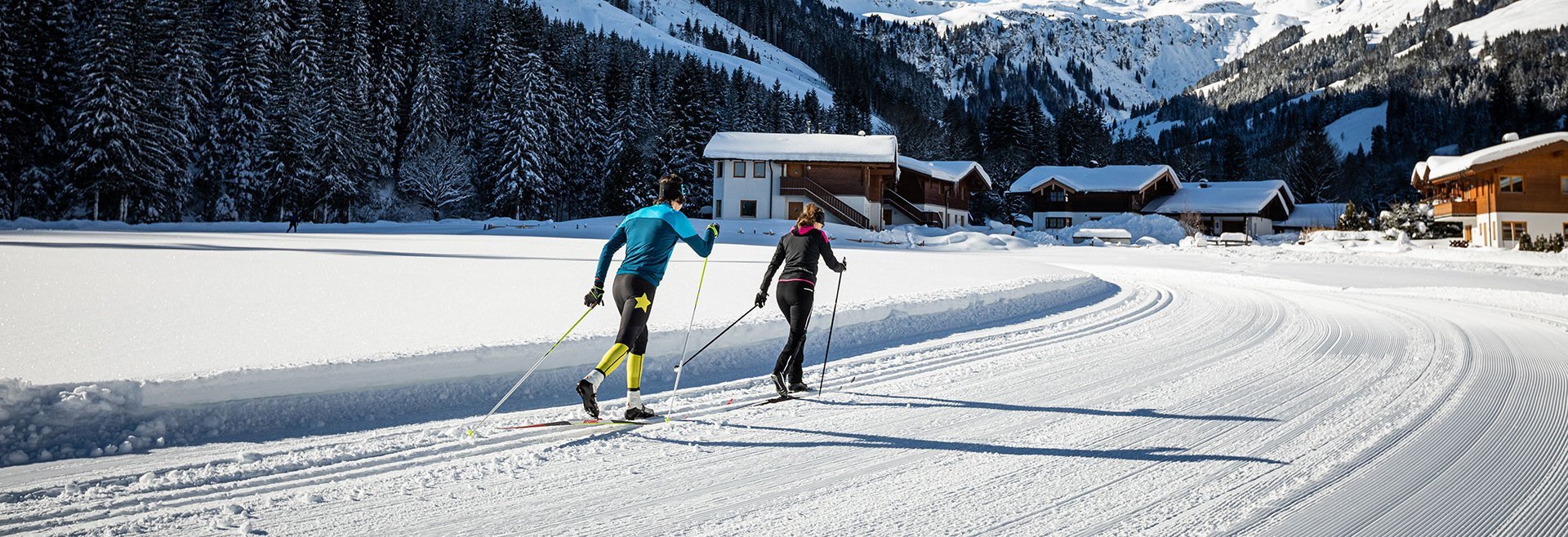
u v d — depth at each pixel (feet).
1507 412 16.67
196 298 27.96
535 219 191.72
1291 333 29.91
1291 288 54.85
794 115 297.33
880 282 40.40
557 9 577.02
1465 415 16.46
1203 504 11.10
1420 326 31.99
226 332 21.13
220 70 171.01
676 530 10.18
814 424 15.84
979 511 10.91
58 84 153.58
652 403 17.57
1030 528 10.24
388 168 195.93
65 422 13.35
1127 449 14.05
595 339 20.16
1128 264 81.15
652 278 15.90
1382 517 10.57
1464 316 36.24
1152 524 10.36
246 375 15.08
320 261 45.03
